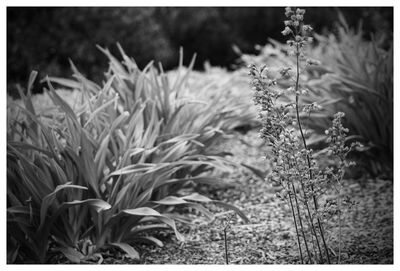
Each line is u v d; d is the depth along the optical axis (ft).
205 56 30.55
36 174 8.34
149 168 8.45
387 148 12.35
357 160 12.73
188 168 10.78
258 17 30.37
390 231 9.70
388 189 11.79
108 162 8.68
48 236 8.63
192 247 9.26
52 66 21.63
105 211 8.53
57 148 8.55
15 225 8.36
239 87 16.67
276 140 7.21
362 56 12.79
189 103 10.88
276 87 13.32
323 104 12.05
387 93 12.18
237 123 12.43
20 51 21.45
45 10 21.77
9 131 8.89
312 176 7.29
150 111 10.52
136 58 24.06
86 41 22.30
